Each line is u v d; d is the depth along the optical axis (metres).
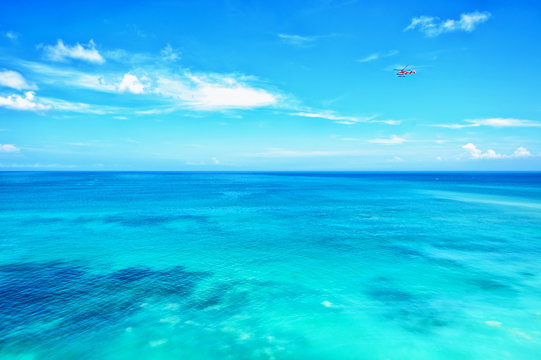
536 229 30.94
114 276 18.28
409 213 41.91
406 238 27.36
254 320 13.42
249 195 69.94
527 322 13.10
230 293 16.06
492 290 16.36
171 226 32.84
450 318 13.54
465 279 17.89
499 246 24.64
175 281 17.61
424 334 12.35
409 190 85.75
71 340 11.86
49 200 54.53
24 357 10.89
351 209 46.22
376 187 101.88
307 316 13.78
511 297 15.48
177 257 21.97
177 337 12.14
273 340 12.00
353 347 11.58
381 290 16.48
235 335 12.30
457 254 22.59
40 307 14.24
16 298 15.10
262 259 21.56
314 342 11.88
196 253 22.92
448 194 71.94
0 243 25.33
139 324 12.97
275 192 79.75
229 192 78.75
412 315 13.80
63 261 20.95
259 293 16.09
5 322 12.93
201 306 14.63
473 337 12.10
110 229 31.05
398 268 19.67
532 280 17.61
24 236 27.72
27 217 37.19
